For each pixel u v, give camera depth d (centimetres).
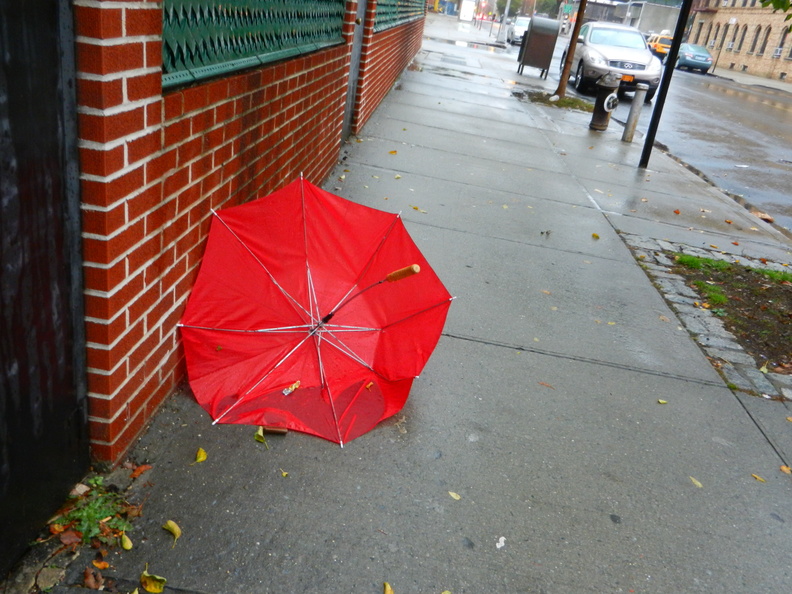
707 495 314
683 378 418
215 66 308
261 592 227
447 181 773
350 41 712
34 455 218
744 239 739
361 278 342
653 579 261
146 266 258
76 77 203
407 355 330
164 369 298
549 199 771
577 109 1520
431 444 317
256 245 322
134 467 269
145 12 222
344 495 276
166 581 223
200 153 294
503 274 536
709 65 4091
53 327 216
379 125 1003
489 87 1653
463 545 262
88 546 232
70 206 214
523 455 321
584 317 482
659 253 647
